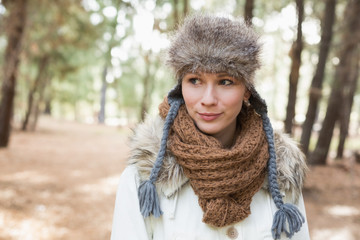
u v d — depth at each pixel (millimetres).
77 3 8211
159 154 1084
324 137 10055
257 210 1165
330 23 6227
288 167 1173
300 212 1117
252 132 1124
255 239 1126
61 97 20500
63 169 8188
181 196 1144
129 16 5148
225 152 1020
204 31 998
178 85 1140
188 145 1051
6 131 10562
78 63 14578
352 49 6633
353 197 6531
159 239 1118
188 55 994
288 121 5383
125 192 1118
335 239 4543
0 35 7902
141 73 23406
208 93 1017
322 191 6906
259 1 6836
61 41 9836
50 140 14320
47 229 4297
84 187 6555
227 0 6703
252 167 1079
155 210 1062
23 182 6473
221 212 1040
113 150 12602
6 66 8492
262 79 1208
